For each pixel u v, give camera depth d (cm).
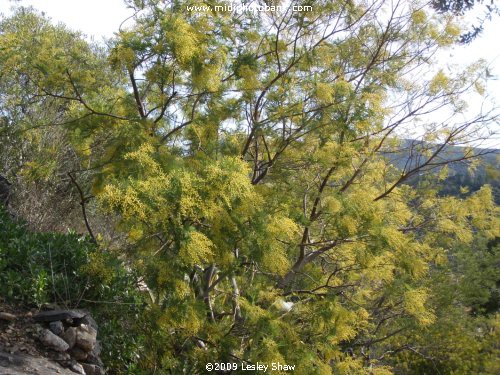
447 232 895
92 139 793
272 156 824
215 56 668
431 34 787
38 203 784
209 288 671
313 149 771
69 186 854
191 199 503
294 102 755
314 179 780
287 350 602
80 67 765
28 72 777
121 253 622
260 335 590
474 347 956
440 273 1035
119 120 727
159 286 574
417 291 753
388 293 816
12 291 490
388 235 650
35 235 591
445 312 1017
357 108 710
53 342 458
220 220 553
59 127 878
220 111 757
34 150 874
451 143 817
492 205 864
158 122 749
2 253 526
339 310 664
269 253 579
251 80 734
